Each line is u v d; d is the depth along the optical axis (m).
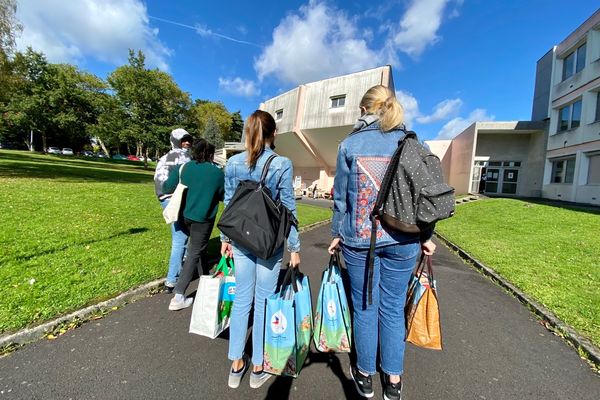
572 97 15.55
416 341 2.03
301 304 2.03
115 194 9.77
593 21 14.19
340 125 20.27
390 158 1.69
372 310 1.83
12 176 12.20
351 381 2.11
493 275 4.64
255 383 1.99
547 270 4.76
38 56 33.78
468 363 2.38
